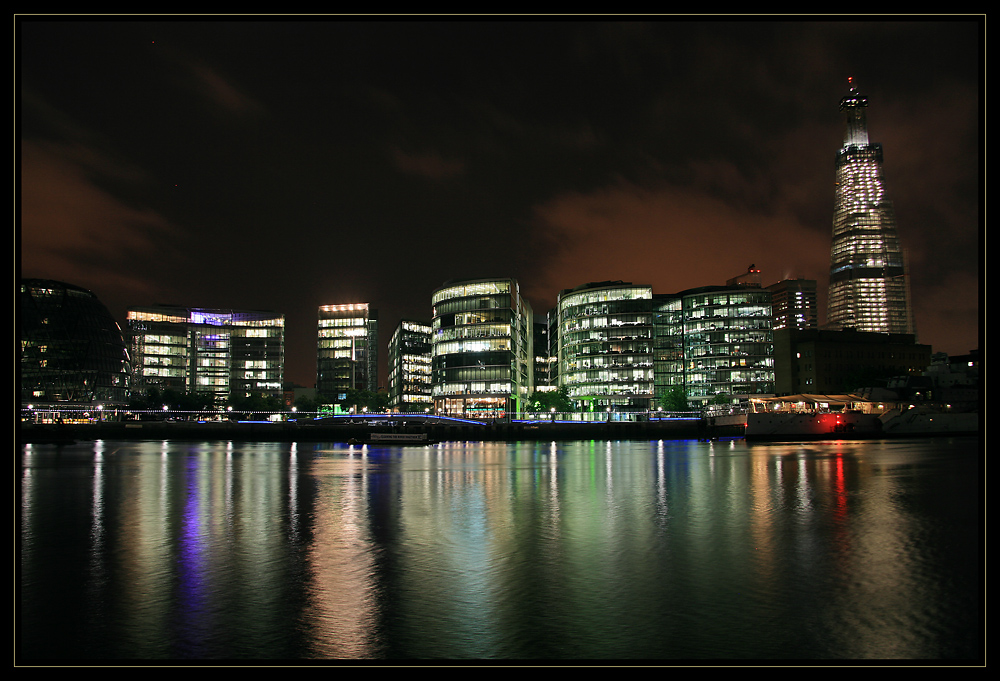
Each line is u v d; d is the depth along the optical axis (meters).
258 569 31.39
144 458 113.62
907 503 51.91
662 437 179.12
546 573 30.66
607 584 28.80
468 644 21.95
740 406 196.75
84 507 51.94
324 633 22.92
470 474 79.75
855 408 163.12
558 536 39.41
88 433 192.12
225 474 80.94
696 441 168.12
